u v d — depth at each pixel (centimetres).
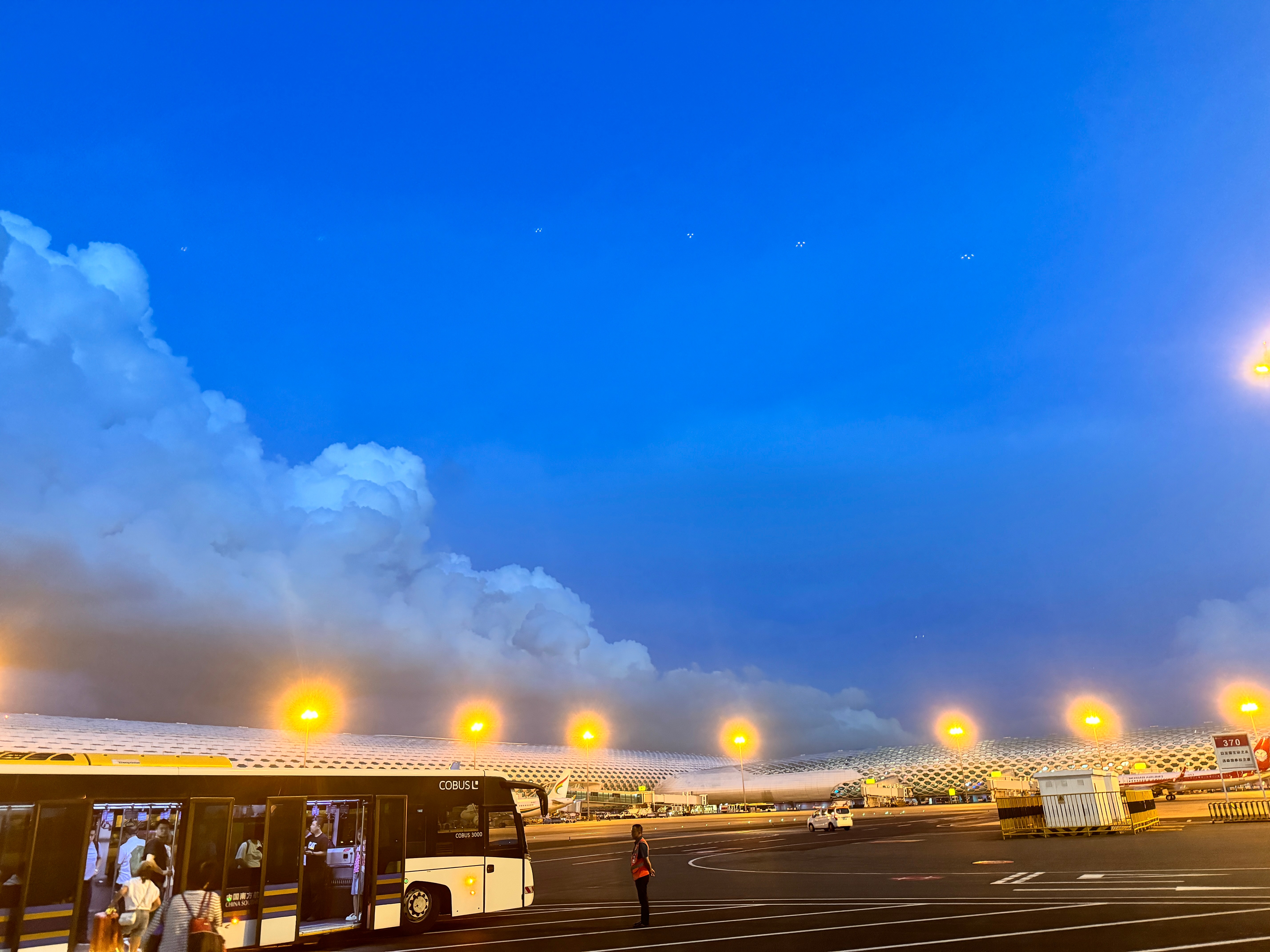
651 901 2344
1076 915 1612
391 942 1792
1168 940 1300
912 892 2217
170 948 1098
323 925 1728
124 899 1286
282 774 1717
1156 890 1914
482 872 2006
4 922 1309
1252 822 4309
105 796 1460
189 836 1541
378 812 1867
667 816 13988
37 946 1328
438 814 1980
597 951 1516
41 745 10819
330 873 1770
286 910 1645
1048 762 16475
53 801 1402
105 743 11500
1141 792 4644
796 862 3581
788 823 9588
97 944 1287
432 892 1927
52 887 1364
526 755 17438
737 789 18912
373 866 1825
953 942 1409
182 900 1127
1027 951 1281
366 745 14975
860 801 15112
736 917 1902
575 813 13500
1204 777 10125
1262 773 4794
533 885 2103
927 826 6738
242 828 1625
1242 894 1753
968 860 3123
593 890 2761
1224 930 1355
